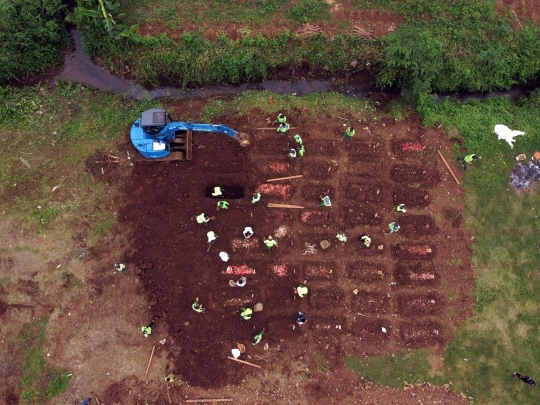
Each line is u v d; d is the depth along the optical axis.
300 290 14.46
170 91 16.75
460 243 15.40
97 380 14.26
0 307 14.50
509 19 16.33
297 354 14.65
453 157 15.91
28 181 15.23
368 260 15.20
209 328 14.60
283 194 15.39
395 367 14.67
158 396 14.23
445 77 16.23
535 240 15.54
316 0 16.08
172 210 15.09
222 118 16.03
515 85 17.09
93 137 15.62
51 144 15.54
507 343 14.92
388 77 15.73
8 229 14.90
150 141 14.04
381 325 14.87
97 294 14.64
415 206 15.53
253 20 15.91
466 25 16.14
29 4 15.34
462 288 15.19
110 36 15.20
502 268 15.32
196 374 14.36
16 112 15.76
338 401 14.40
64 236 14.91
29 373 14.13
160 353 14.48
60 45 16.55
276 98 16.23
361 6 16.19
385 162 15.80
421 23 16.06
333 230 15.30
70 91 16.27
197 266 14.84
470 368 14.73
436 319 15.03
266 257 15.07
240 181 15.49
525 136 16.06
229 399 14.29
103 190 15.27
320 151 15.68
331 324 14.81
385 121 16.17
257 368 14.51
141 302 14.70
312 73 16.64
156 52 15.73
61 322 14.46
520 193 15.80
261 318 14.73
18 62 15.77
